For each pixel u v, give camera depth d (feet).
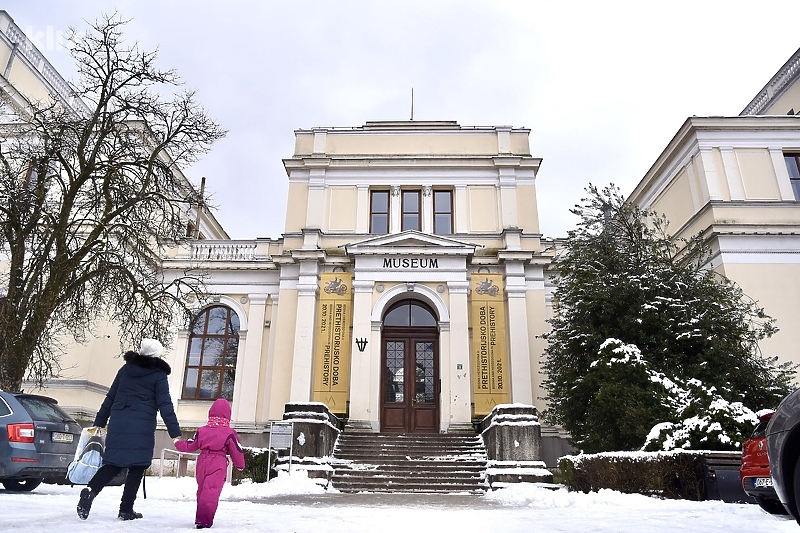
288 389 69.67
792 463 15.01
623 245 53.78
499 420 49.21
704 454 33.50
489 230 75.92
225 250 78.59
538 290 72.74
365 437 60.18
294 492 43.34
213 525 19.38
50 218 45.91
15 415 29.58
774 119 69.92
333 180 78.43
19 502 23.62
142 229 50.60
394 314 73.00
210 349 75.10
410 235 71.46
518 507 33.32
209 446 19.31
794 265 63.36
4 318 42.01
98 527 17.01
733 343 46.65
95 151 46.91
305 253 72.49
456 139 80.69
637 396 42.52
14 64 68.44
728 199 67.46
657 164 79.30
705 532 19.11
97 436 21.79
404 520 23.31
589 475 40.60
